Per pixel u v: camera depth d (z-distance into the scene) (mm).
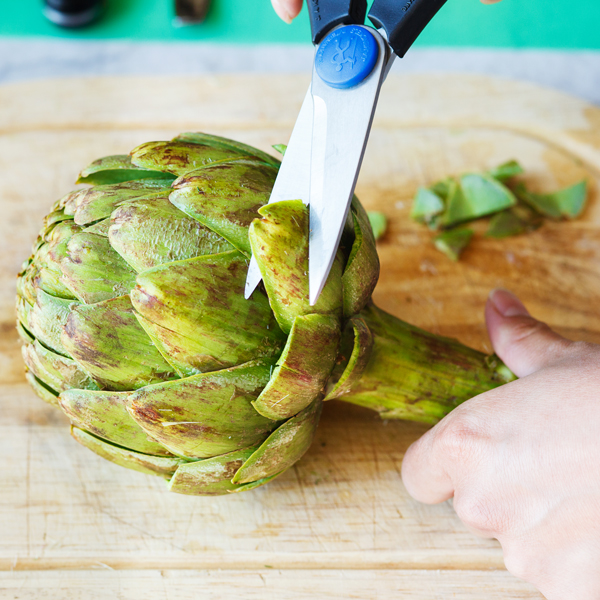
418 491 435
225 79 576
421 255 519
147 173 422
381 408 446
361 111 383
